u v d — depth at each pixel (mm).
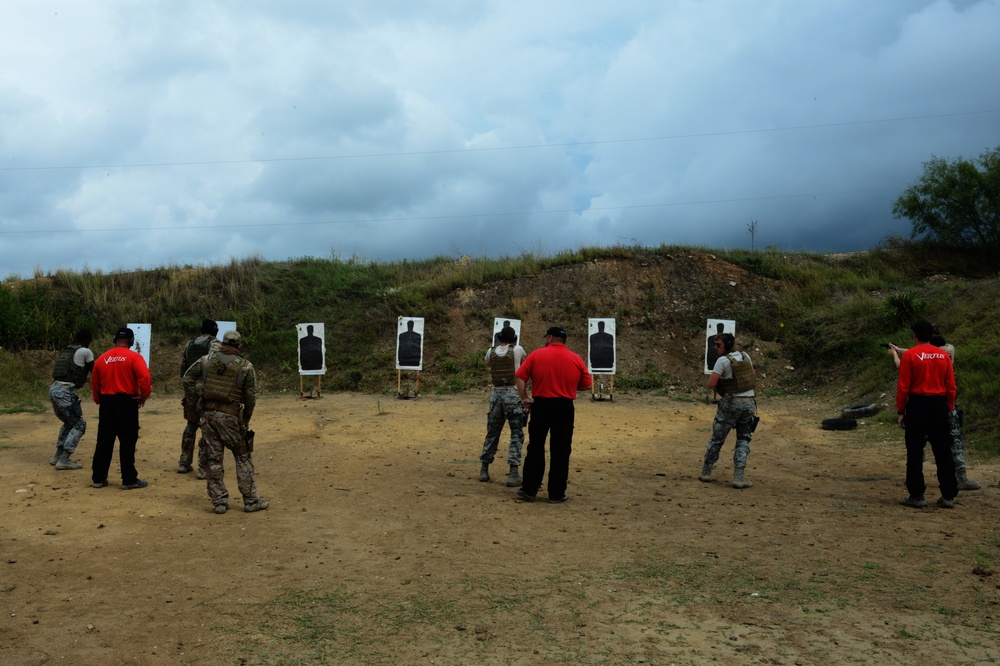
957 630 4379
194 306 23719
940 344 8836
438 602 4906
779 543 6336
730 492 8750
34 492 8383
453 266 26172
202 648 4180
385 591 5125
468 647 4195
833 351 20000
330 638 4324
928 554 5984
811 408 17156
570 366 8203
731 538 6520
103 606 4797
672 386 20062
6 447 11875
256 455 11406
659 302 22953
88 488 8719
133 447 8797
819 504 8031
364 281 24984
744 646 4160
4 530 6664
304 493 8602
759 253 25953
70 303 23344
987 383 13273
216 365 7590
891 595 4992
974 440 11648
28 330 21578
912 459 7883
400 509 7738
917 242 26984
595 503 8094
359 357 21406
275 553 6070
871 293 22672
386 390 19906
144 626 4480
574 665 3945
